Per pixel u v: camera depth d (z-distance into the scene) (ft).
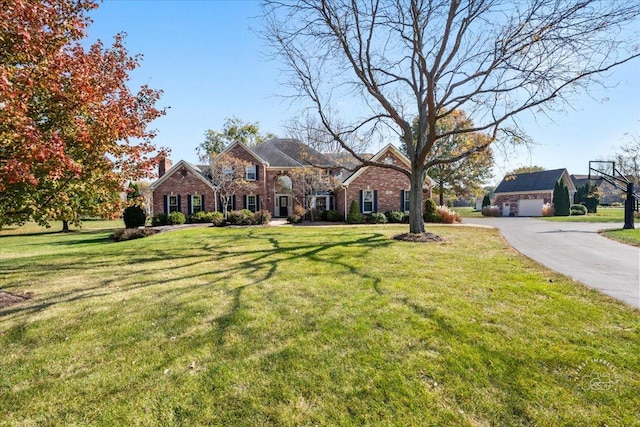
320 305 15.92
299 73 39.78
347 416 8.15
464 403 8.51
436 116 36.99
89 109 18.94
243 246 36.24
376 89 39.65
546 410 8.18
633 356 10.50
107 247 40.19
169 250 35.24
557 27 29.58
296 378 9.75
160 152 26.32
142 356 11.35
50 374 10.34
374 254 29.25
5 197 18.67
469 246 33.78
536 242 36.88
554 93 31.89
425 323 13.43
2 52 16.11
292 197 91.35
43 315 15.44
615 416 7.92
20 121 13.93
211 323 14.03
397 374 9.83
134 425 8.01
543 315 14.05
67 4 19.61
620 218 83.35
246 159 84.74
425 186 76.74
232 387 9.41
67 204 21.18
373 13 34.78
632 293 16.99
